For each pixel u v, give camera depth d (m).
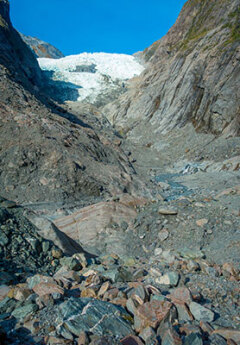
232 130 29.81
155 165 30.88
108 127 40.44
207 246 8.34
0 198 9.86
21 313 4.15
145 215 10.87
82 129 22.88
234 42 36.38
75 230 9.92
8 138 14.37
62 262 7.42
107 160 20.09
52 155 14.39
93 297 4.75
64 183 13.26
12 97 18.91
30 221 9.09
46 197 12.19
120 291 4.77
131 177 17.70
